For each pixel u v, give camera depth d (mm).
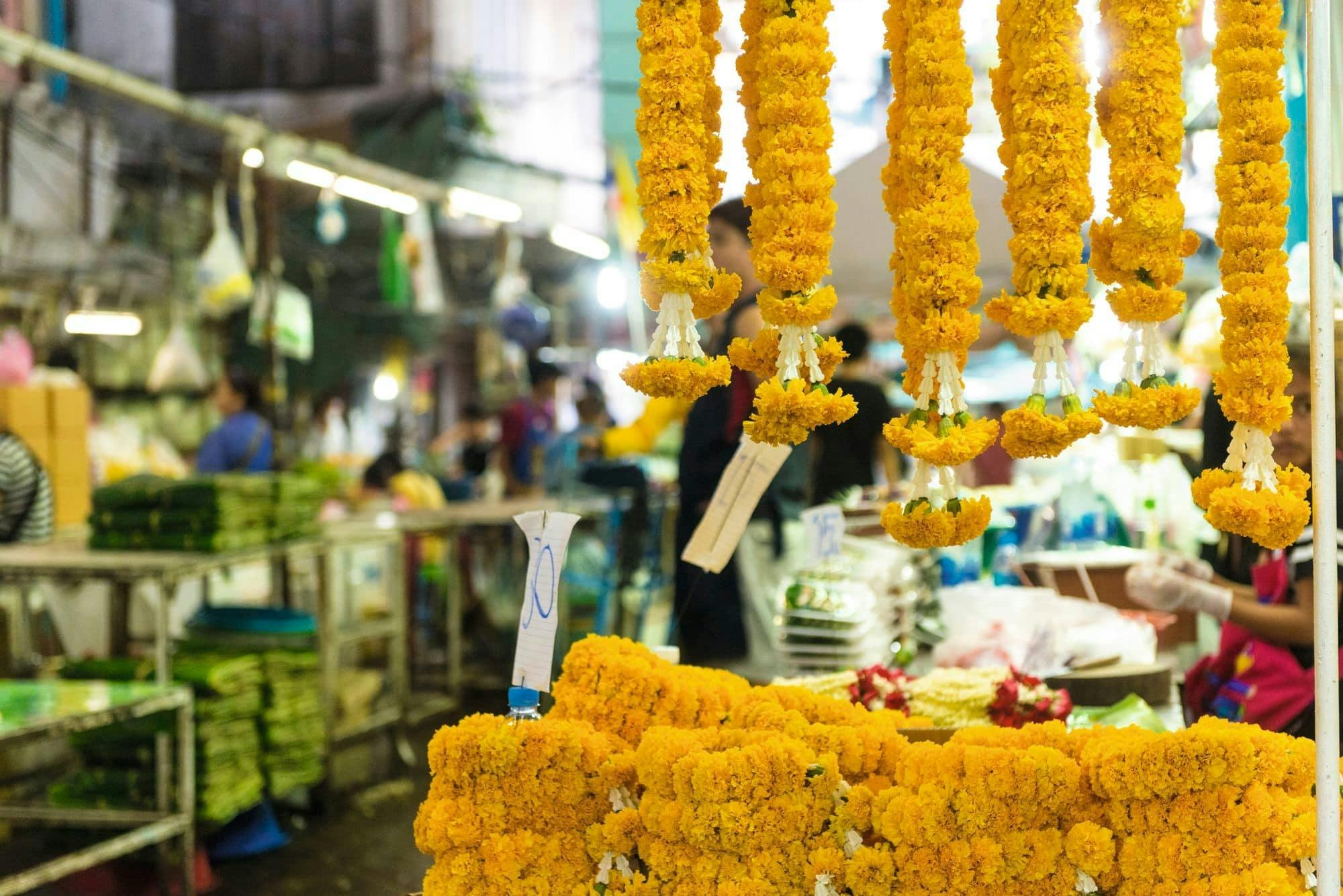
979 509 1435
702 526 2158
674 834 1580
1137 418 1382
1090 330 4836
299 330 7891
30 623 5898
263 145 6852
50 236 7977
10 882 3365
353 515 6789
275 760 4582
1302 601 2703
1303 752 1488
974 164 4113
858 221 4176
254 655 4500
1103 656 2674
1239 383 1414
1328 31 1355
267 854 4508
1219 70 1447
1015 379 5621
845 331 4473
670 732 1646
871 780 1633
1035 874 1506
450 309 11711
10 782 4910
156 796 4145
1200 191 3770
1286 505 1379
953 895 1513
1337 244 2543
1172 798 1487
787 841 1572
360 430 13125
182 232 9516
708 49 1562
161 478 4820
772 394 1422
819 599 2807
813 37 1434
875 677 2400
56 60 5504
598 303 13305
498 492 9148
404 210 8055
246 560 4633
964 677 2426
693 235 1456
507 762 1645
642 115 1464
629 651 1875
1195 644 3650
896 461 5223
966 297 1400
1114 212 1422
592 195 15055
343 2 13398
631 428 5254
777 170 1427
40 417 5695
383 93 13109
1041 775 1510
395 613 5867
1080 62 1393
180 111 6281
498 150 13438
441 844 1661
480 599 7812
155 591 5664
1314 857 1448
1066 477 4379
